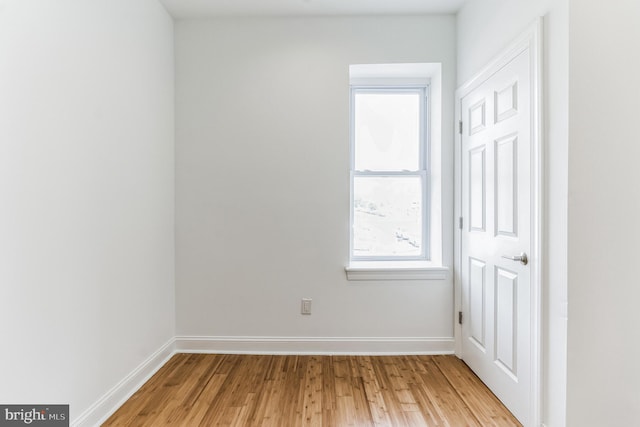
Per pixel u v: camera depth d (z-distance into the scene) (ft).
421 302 8.18
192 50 8.17
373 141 9.10
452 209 8.20
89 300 5.24
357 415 5.69
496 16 6.26
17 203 4.04
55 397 4.60
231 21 8.14
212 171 8.18
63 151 4.71
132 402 6.08
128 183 6.27
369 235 9.05
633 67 4.43
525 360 5.33
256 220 8.19
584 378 4.51
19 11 4.03
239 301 8.22
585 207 4.48
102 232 5.53
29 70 4.17
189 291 8.23
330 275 8.18
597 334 4.50
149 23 7.06
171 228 8.07
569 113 4.46
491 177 6.41
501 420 5.57
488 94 6.50
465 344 7.65
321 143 8.14
